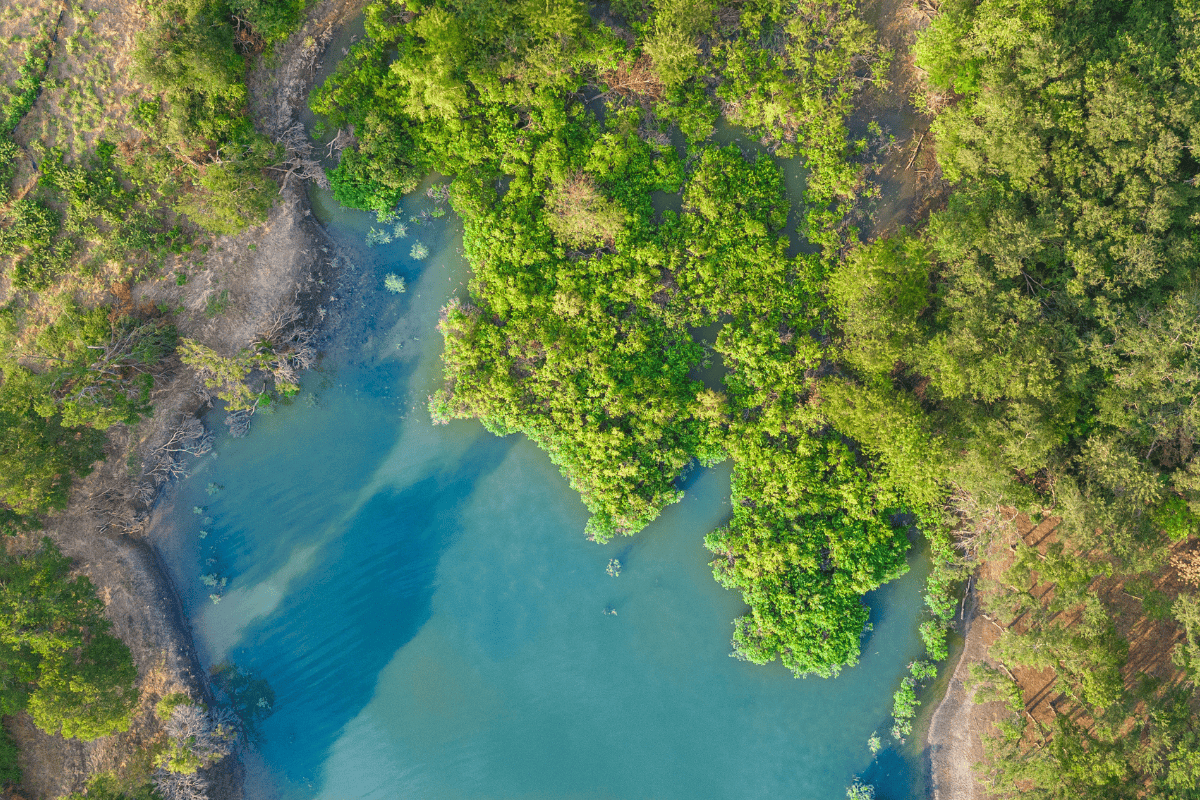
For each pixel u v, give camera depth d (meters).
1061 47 30.97
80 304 34.38
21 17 34.12
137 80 33.84
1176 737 30.41
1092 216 30.52
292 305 35.38
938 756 35.03
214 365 33.94
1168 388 29.97
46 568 33.75
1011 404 30.84
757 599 34.31
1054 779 30.48
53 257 34.06
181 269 34.94
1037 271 32.81
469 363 34.66
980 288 31.30
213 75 32.53
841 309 34.00
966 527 34.25
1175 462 31.86
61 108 34.12
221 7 33.53
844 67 34.44
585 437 34.22
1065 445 32.78
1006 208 31.81
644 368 34.53
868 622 35.06
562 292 34.31
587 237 34.19
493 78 33.91
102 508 35.19
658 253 34.12
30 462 32.28
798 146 35.19
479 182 34.69
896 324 32.31
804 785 35.28
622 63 34.44
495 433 35.19
